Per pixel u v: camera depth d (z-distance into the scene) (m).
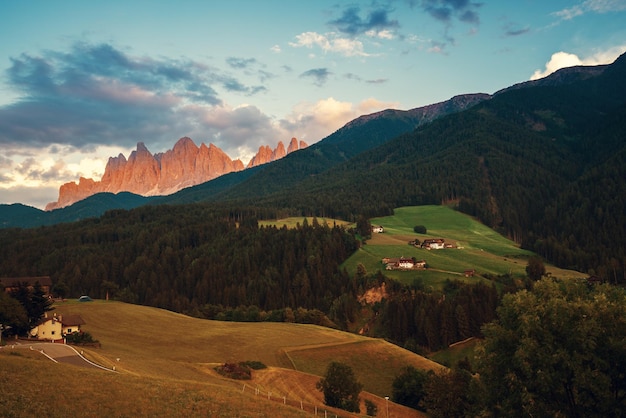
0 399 42.72
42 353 69.62
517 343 54.59
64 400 45.38
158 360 93.12
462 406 81.94
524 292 57.34
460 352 162.12
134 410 46.12
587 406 49.53
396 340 180.00
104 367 67.75
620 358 49.69
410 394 95.56
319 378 97.31
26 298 110.06
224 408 51.06
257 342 127.25
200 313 193.50
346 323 198.38
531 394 49.47
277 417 51.69
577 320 51.62
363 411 84.44
